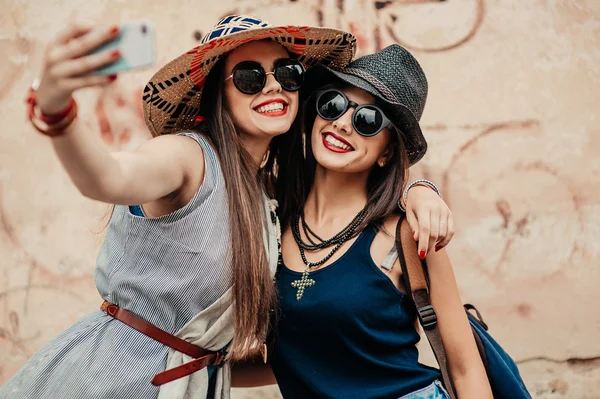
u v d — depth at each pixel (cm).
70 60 138
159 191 188
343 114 225
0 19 373
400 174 232
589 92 368
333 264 226
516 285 364
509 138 366
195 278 204
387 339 224
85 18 370
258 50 219
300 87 227
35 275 370
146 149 191
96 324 211
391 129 232
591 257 366
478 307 363
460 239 364
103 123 366
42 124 150
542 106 367
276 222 229
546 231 365
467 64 367
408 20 367
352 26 367
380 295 222
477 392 230
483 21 367
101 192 164
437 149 366
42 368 206
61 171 370
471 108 366
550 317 364
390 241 229
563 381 364
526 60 368
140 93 366
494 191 365
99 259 218
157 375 200
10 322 369
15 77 372
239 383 265
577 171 366
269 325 228
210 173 208
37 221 370
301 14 367
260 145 229
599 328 365
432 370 231
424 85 242
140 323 206
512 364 249
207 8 367
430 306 222
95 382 202
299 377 230
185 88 224
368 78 227
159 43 367
